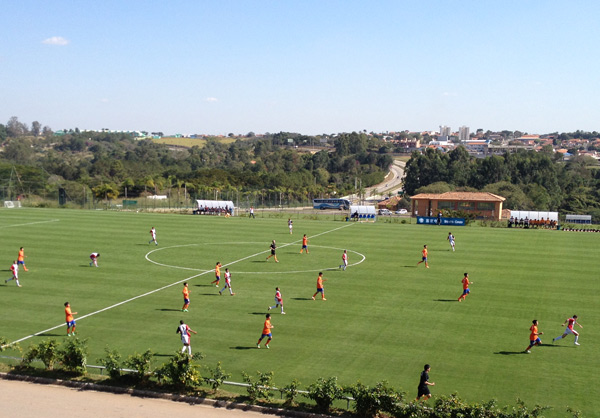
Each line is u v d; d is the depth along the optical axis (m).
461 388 25.69
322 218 101.12
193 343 31.47
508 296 41.97
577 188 155.88
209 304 39.47
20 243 64.00
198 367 25.98
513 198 131.62
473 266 53.41
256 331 33.59
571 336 32.94
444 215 99.62
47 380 26.39
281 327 34.38
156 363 28.33
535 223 90.25
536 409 21.48
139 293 42.31
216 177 181.75
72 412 23.14
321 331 33.62
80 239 67.62
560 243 68.75
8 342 29.61
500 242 69.56
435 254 60.22
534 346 31.22
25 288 43.34
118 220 88.94
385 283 46.12
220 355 29.69
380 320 35.88
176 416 22.94
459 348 30.84
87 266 51.75
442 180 167.62
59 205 118.00
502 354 29.98
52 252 58.50
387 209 143.62
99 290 43.06
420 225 90.06
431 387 25.72
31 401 24.19
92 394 25.11
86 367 27.69
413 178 174.88
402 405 22.80
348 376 26.98
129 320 35.59
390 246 65.94
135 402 24.33
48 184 133.62
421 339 32.25
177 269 51.09
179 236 72.12
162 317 36.28
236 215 107.88
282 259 56.75
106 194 139.88
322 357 29.47
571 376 27.12
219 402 24.34
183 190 167.75
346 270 51.38
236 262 54.81
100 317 36.16
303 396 24.67
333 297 41.56
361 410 23.22
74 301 39.88
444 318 36.31
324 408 23.80
